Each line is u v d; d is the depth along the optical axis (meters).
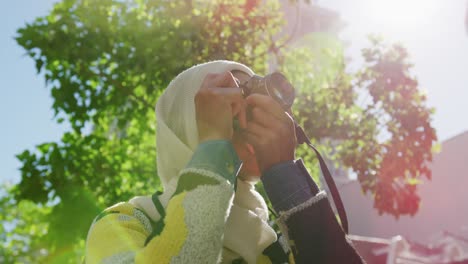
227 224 1.29
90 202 8.32
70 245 8.00
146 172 9.48
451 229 15.71
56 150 8.16
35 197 8.04
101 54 7.63
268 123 1.26
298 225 1.21
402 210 8.08
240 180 1.41
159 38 7.22
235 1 7.39
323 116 8.32
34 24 7.61
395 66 8.24
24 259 11.89
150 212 1.24
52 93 7.77
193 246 0.98
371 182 8.20
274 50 7.88
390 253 5.80
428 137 8.19
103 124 8.80
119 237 1.09
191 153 1.38
